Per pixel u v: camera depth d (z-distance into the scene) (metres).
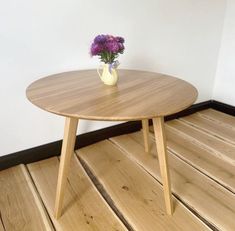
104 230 1.06
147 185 1.33
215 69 2.30
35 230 1.06
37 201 1.21
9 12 1.19
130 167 1.48
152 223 1.10
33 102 0.98
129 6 1.57
